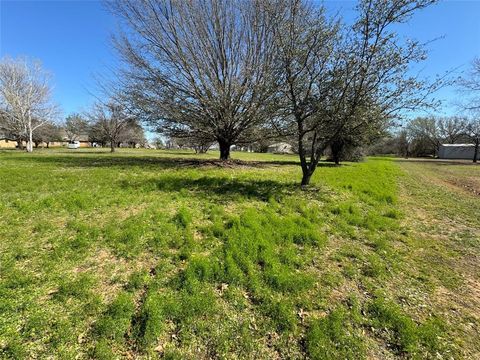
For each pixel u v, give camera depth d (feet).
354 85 22.93
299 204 20.99
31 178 28.22
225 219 17.13
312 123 27.14
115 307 8.75
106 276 10.56
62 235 13.73
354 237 16.01
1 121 105.70
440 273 12.59
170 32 43.75
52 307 8.79
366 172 47.21
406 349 8.13
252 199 22.27
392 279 11.82
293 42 24.04
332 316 9.16
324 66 23.72
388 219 19.72
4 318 8.19
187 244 13.20
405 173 58.65
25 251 11.96
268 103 35.32
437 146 204.33
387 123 24.44
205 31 44.75
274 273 11.14
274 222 16.55
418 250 15.07
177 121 48.26
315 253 13.61
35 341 7.58
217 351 7.82
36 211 17.19
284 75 26.37
